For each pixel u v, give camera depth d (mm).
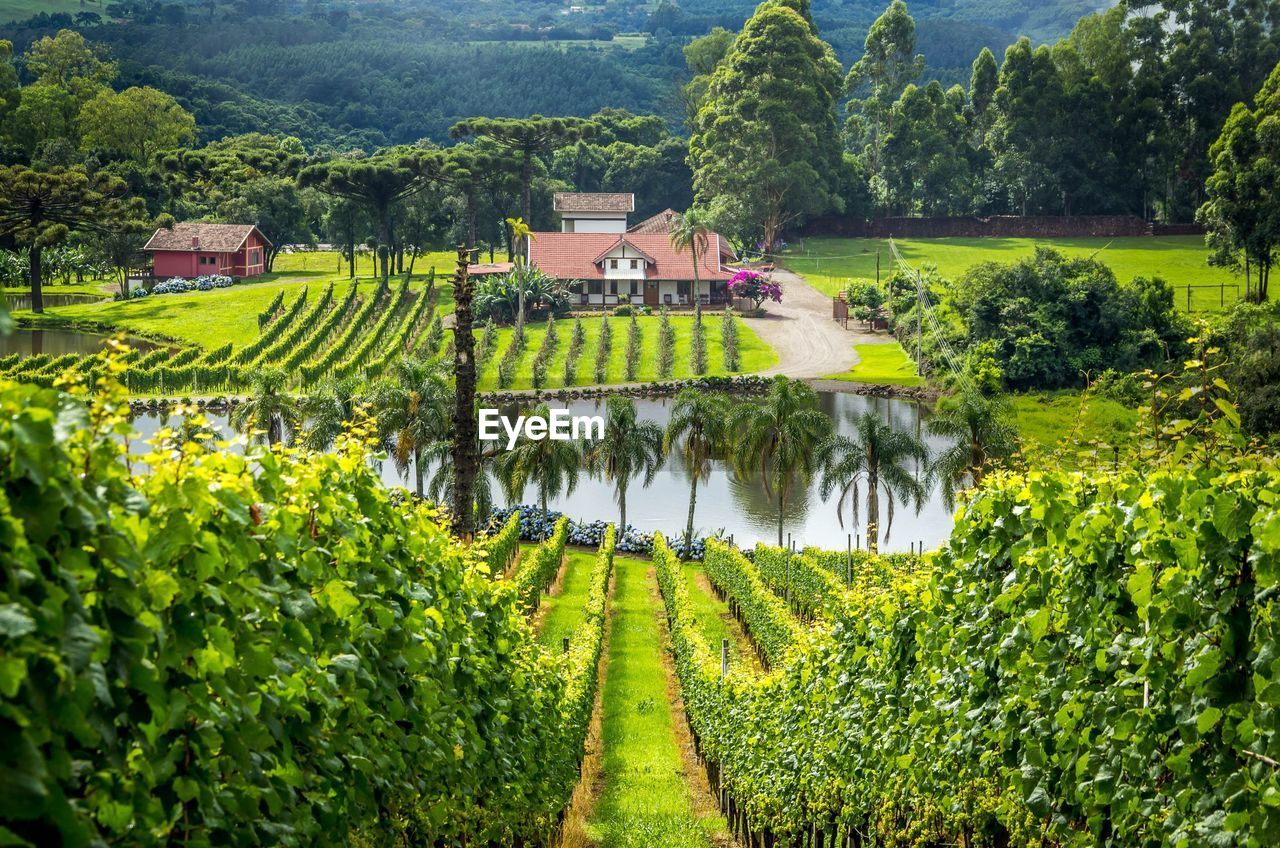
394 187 118625
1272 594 6965
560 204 134875
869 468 48969
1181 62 142625
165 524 5621
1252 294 99125
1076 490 9453
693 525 57344
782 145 137250
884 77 166000
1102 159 143000
